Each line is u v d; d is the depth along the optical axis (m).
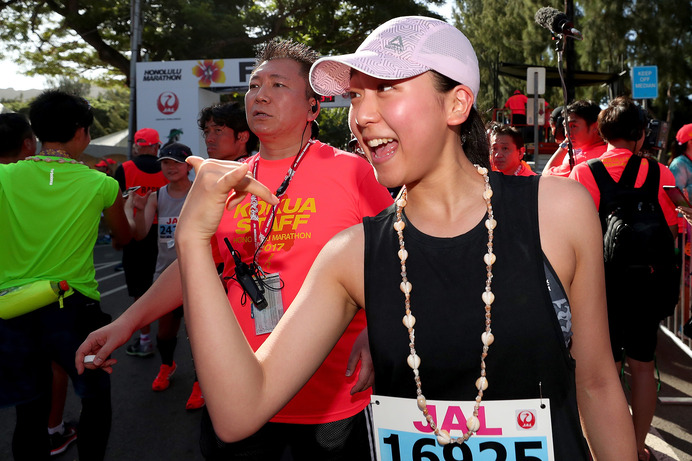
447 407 1.07
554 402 1.03
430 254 1.08
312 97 2.15
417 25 1.05
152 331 6.16
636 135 2.96
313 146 2.12
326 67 1.20
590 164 2.98
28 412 2.62
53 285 2.57
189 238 0.97
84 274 2.77
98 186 2.81
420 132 1.04
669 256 2.83
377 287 1.10
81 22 19.22
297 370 1.08
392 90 1.04
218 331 0.96
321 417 1.90
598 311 1.08
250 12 20.23
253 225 2.01
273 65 2.12
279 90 2.08
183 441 3.56
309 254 1.96
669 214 3.04
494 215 1.07
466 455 1.07
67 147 2.84
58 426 3.44
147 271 4.99
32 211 2.70
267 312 1.95
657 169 2.92
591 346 1.09
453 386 1.06
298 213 2.00
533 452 1.04
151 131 5.33
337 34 22.23
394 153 1.08
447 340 1.04
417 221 1.12
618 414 1.10
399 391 1.10
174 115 13.48
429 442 1.09
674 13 26.09
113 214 2.95
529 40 29.16
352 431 1.94
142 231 3.96
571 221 1.05
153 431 3.71
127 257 4.98
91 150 20.34
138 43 14.12
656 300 2.82
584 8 27.50
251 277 1.91
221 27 18.97
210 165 0.99
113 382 4.58
